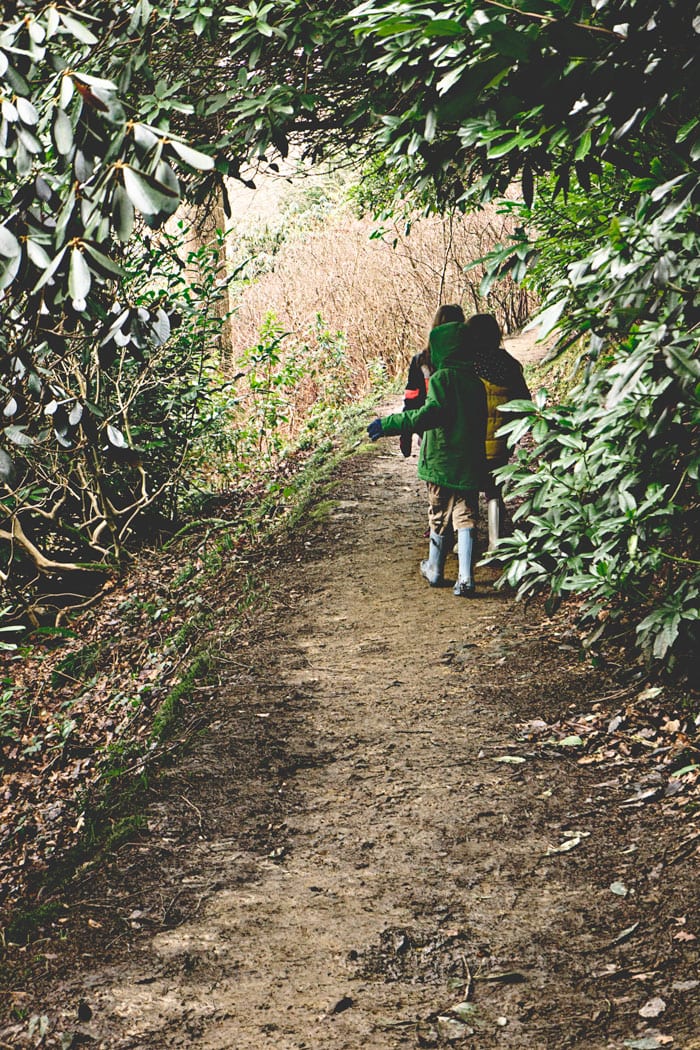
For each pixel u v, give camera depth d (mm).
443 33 2580
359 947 3471
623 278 3164
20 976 3467
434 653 6012
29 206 2695
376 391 15789
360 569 7707
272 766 4879
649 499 4398
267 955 3469
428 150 4375
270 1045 3010
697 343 2922
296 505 9461
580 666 5496
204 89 5832
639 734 4703
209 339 10312
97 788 5172
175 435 10195
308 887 3879
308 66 5559
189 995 3283
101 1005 3260
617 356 3959
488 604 6715
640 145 3748
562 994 3123
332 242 18438
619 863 3779
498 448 6836
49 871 4324
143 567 9250
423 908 3670
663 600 4656
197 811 4516
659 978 3113
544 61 2369
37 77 3967
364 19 4422
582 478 4891
